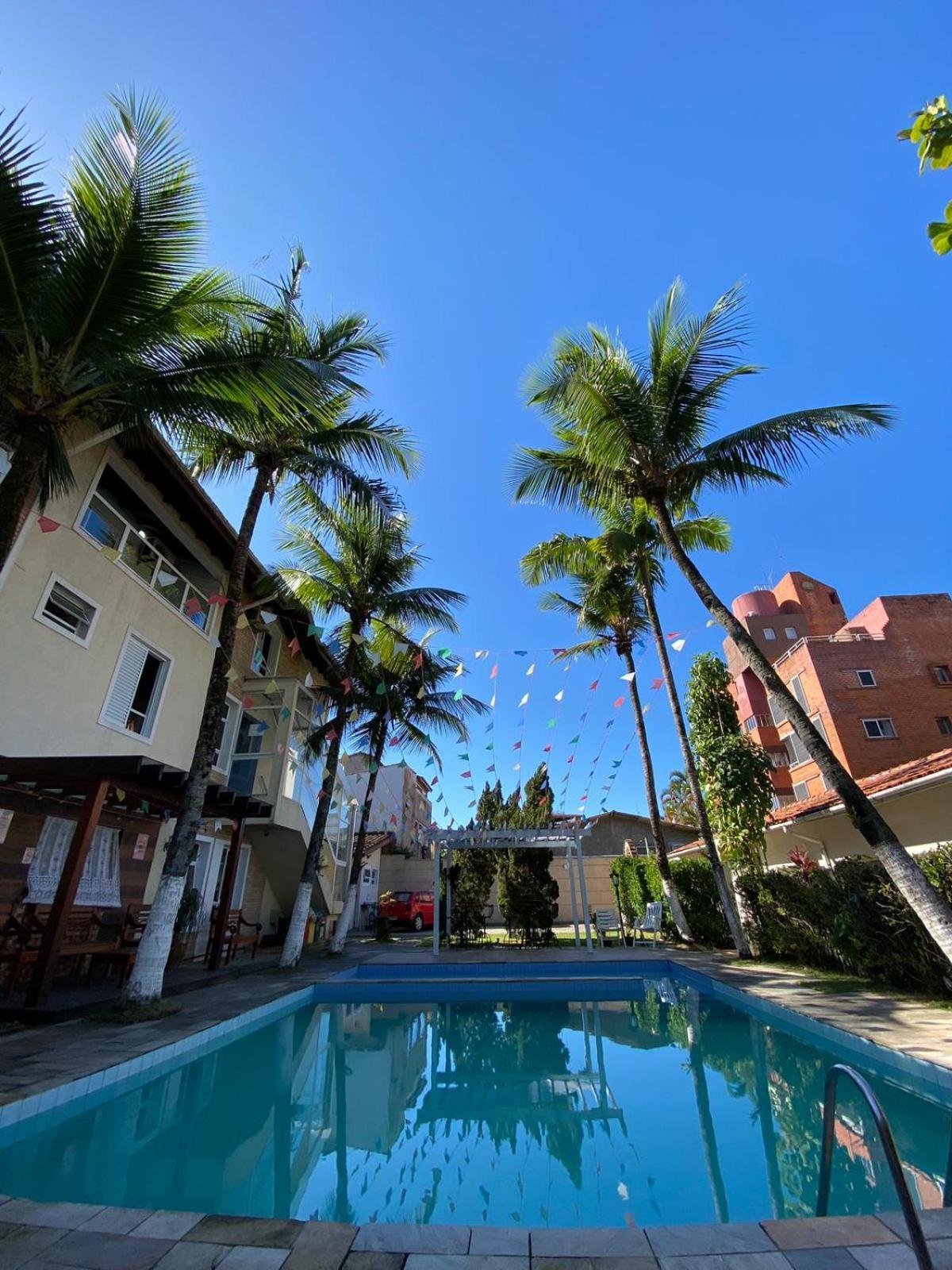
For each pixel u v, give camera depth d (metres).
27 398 6.41
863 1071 5.90
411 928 24.50
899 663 25.11
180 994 9.12
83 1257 2.64
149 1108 5.36
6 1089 4.59
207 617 13.51
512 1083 6.42
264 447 10.66
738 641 8.76
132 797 9.48
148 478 11.31
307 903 12.80
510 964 12.91
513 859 17.97
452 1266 2.59
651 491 10.71
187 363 7.70
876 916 8.77
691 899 15.95
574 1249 2.73
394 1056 7.45
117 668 10.27
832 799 12.01
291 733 16.44
